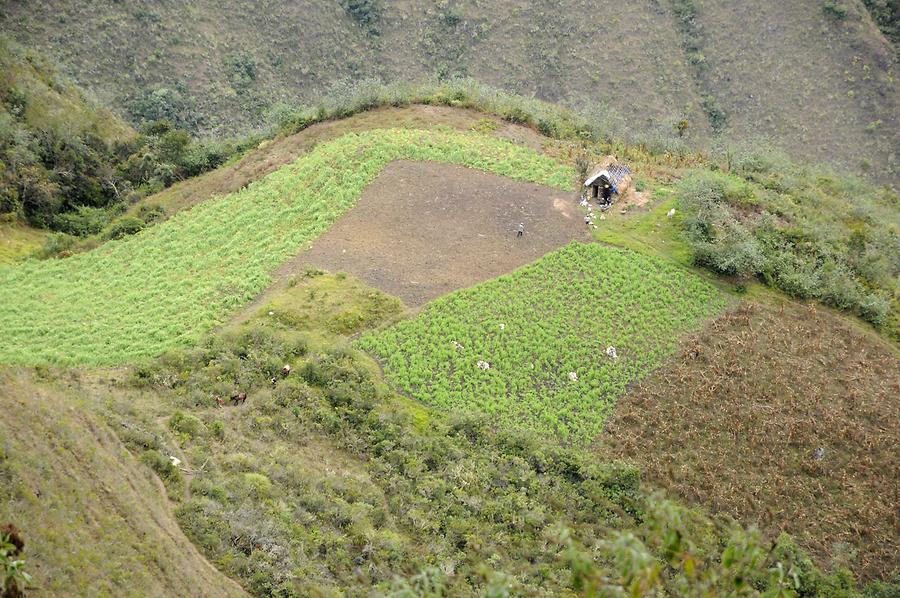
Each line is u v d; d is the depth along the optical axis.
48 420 29.62
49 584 22.66
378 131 63.78
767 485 36.72
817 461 37.78
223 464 32.38
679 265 50.25
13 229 63.19
